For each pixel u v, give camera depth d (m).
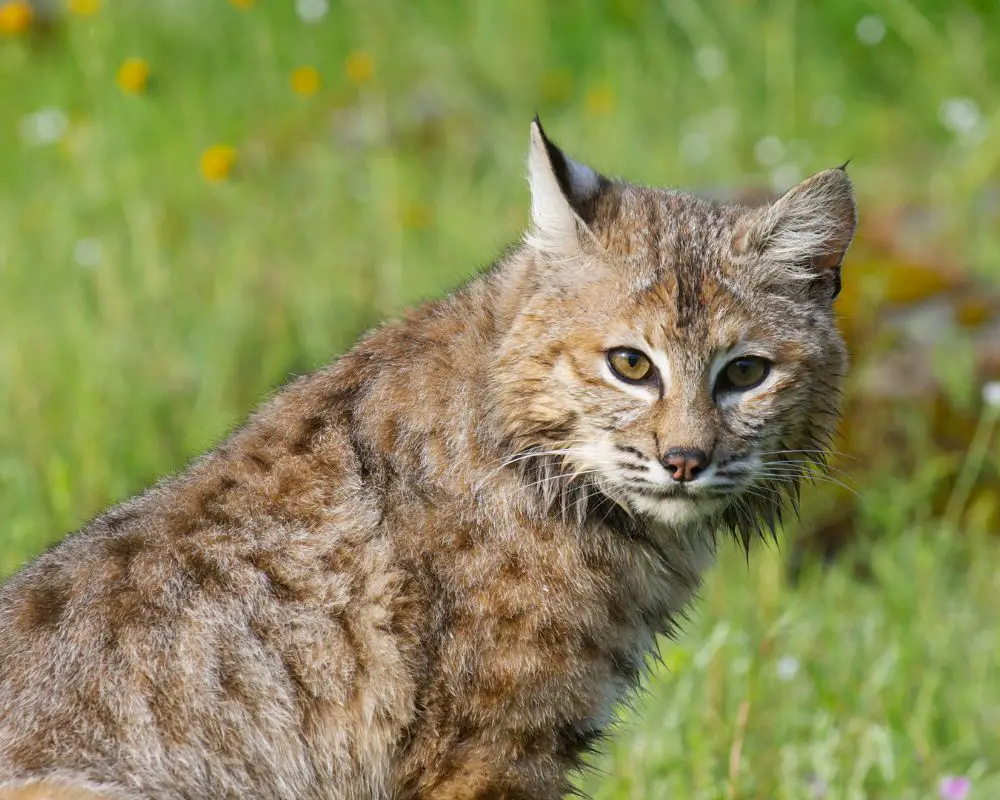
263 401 8.95
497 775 8.15
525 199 17.83
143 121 18.52
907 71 21.12
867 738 9.97
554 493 8.30
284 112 20.17
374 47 21.09
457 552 8.09
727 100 20.02
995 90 20.47
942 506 13.97
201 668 7.61
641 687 9.02
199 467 8.35
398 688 7.94
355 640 7.88
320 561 7.92
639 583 8.66
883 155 19.75
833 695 10.71
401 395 8.32
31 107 19.33
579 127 19.66
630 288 8.26
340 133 19.75
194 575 7.78
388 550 7.99
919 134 20.19
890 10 21.66
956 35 21.39
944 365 14.34
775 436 8.59
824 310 8.83
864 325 14.90
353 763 7.93
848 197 8.78
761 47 20.95
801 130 19.89
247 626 7.74
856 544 13.41
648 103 20.09
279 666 7.75
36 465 12.86
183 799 7.46
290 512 8.01
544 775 8.30
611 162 18.53
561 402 8.24
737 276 8.43
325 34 21.31
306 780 7.80
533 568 8.19
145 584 7.75
